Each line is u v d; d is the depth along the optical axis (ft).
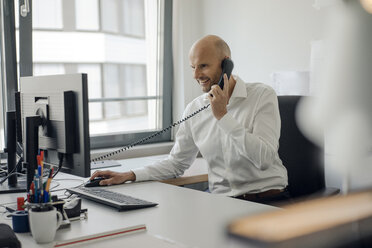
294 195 6.52
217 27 10.09
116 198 4.92
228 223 0.95
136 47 10.44
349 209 1.00
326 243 0.93
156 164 6.74
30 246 3.43
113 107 10.19
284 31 8.54
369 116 1.17
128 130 10.51
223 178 6.57
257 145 5.74
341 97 1.22
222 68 6.38
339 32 1.26
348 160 1.16
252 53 9.30
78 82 4.74
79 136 4.83
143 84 10.68
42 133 5.26
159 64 10.84
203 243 3.45
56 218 3.58
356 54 1.22
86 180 6.50
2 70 8.70
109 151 9.58
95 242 3.49
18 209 4.25
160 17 10.67
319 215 0.97
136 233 3.76
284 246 0.87
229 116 5.87
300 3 8.13
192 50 6.52
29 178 5.31
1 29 8.55
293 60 8.39
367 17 1.22
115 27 10.02
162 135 10.94
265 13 8.93
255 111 6.30
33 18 8.91
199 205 4.79
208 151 6.71
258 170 6.28
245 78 9.54
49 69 9.27
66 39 9.37
